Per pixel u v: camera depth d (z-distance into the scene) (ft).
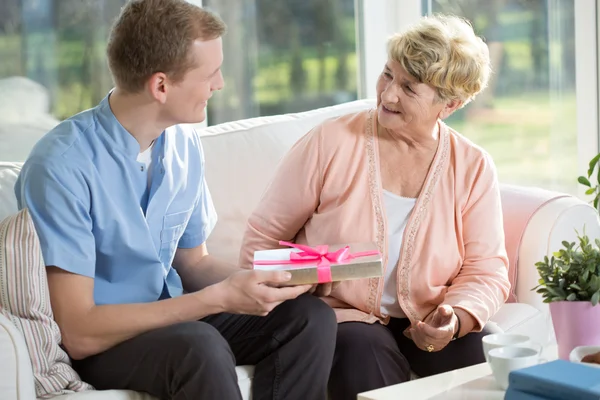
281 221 7.77
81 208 6.55
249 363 7.04
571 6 11.14
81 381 6.44
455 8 12.26
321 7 12.10
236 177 8.96
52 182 6.47
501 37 11.85
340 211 7.61
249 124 9.48
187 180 7.44
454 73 7.33
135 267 7.01
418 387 5.92
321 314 6.75
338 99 12.43
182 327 6.33
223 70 11.30
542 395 5.11
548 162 11.60
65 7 9.91
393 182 7.75
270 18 11.65
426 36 7.36
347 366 7.04
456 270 7.79
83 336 6.48
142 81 6.61
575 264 6.54
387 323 7.66
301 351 6.68
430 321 7.36
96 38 10.14
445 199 7.73
